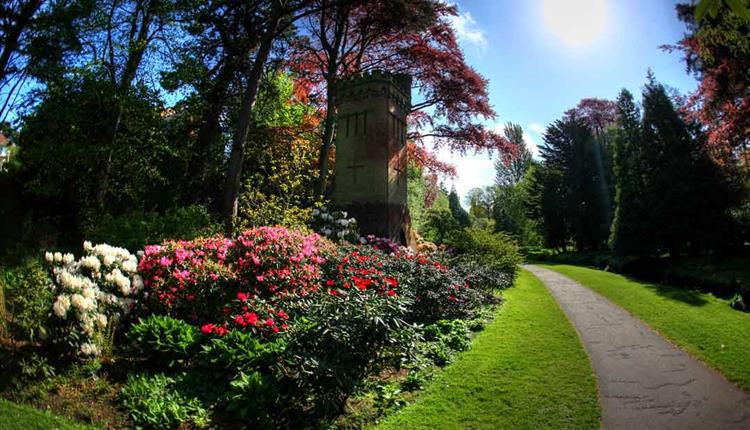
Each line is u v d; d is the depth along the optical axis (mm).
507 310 10656
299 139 17016
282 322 5879
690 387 5930
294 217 12297
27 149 11430
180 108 14695
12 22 10336
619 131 22547
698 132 19547
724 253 18203
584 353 7203
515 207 46812
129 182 12812
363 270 8414
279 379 4828
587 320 9969
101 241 9047
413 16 15570
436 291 8992
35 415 4035
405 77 18016
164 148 13523
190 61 13945
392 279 8406
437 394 5473
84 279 5633
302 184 16297
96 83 11477
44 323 5105
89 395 4648
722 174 18828
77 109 11508
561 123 36500
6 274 6352
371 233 15516
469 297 9789
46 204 12008
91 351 5133
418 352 6645
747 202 18938
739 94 15211
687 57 15664
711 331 8469
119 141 12586
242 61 15539
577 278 17812
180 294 6473
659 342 8125
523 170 54844
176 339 5520
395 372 6219
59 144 11242
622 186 21578
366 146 16344
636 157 20922
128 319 6359
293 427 4496
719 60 14586
